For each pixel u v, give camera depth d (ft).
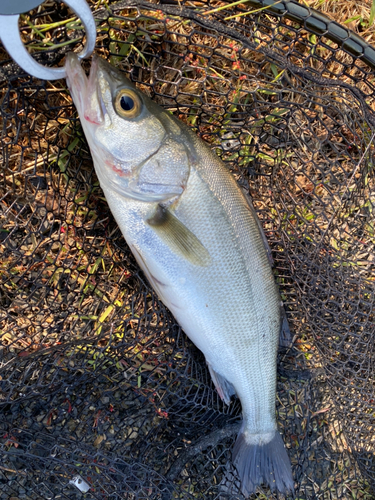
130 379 1.63
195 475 1.65
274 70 1.63
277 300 1.54
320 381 1.83
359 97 1.58
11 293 1.58
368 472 1.80
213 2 1.48
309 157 1.74
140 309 1.63
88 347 1.51
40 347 1.54
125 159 1.30
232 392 1.60
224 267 1.42
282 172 1.69
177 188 1.35
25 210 1.57
